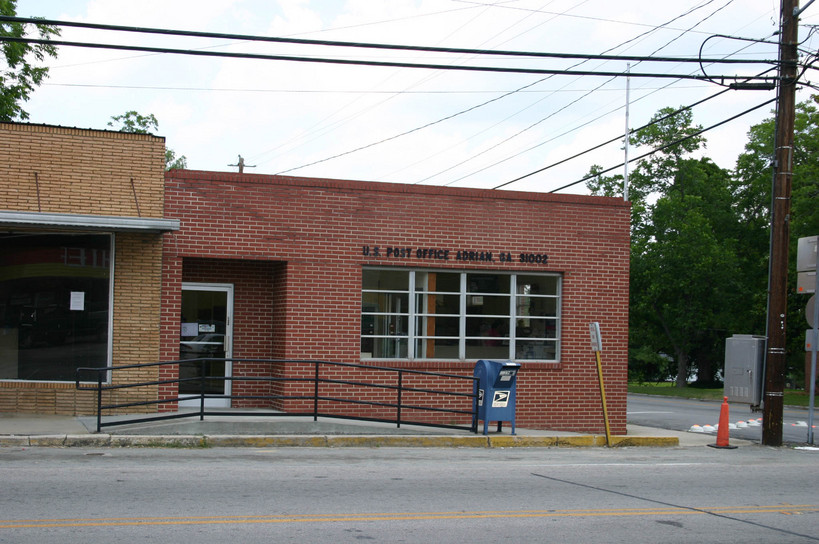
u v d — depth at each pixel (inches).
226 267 630.5
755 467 510.0
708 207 1973.4
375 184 634.2
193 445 500.7
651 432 707.4
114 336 569.0
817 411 1176.8
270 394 634.8
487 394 584.7
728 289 1907.0
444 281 658.2
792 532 324.2
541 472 451.8
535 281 680.4
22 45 1067.9
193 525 295.0
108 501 328.5
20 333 567.2
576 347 677.9
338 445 531.5
